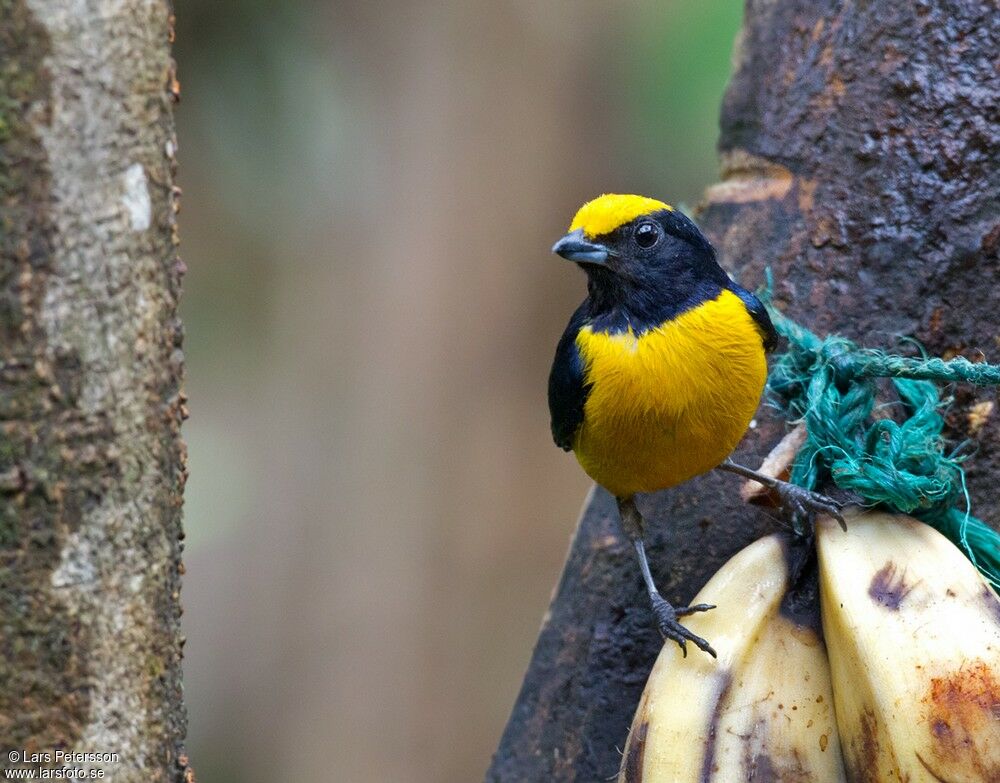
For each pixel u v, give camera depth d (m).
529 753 7.68
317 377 22.16
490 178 21.97
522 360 22.20
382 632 21.75
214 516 24.42
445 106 21.64
